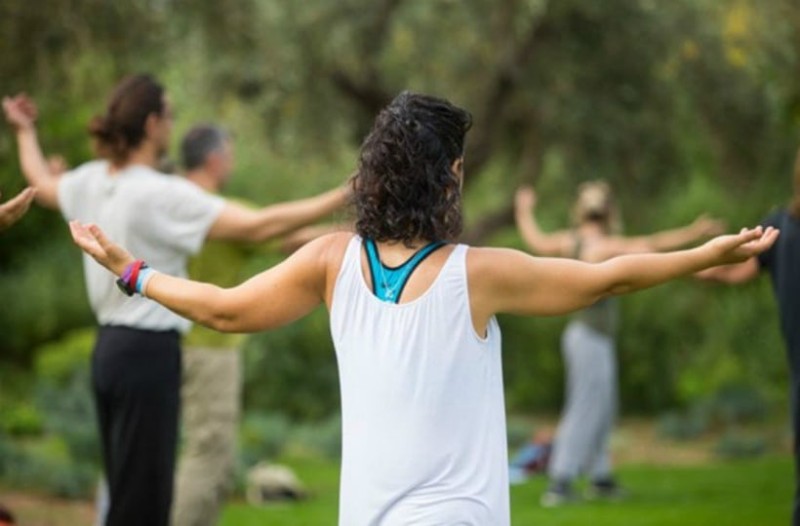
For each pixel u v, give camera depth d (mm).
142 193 7422
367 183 4820
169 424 7398
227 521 12711
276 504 14195
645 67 18953
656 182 19969
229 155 9312
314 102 19000
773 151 19172
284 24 17734
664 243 12820
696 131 19672
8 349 24375
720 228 12336
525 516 13078
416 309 4695
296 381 24156
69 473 14344
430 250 4785
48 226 24969
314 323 24391
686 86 18969
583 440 14250
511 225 20922
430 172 4781
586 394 14258
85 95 12328
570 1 18547
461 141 4918
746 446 19938
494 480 4656
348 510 4703
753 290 25766
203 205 7465
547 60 19109
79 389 19297
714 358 26000
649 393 26500
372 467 4641
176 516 8883
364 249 4828
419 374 4652
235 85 18047
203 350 8992
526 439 21984
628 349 26422
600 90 19109
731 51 16828
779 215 7941
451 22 19469
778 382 25562
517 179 20984
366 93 19453
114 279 7309
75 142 19234
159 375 7332
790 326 7770
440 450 4621
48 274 24641
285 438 20031
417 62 20188
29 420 18906
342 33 18562
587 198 13555
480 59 19922
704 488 15492
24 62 11195
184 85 18250
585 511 13406
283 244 9008
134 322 7320
